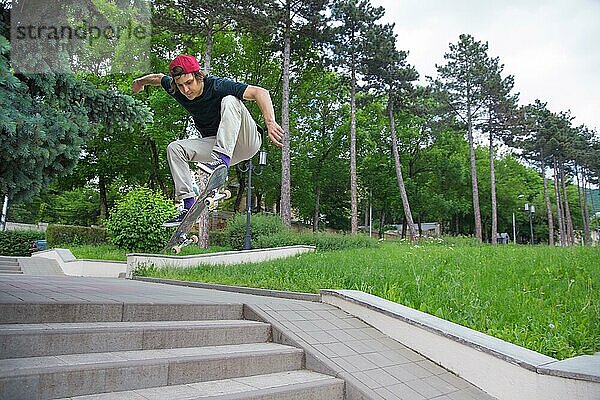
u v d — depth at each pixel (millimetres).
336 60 30125
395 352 5297
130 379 3584
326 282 9023
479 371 4715
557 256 12188
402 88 32781
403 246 19922
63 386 3273
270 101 3926
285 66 27078
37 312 4223
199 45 29672
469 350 4832
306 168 38125
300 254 17250
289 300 7098
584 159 52000
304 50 29719
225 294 7738
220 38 30656
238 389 3777
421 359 5230
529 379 4258
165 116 28016
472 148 39062
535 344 5391
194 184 4125
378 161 42375
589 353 5395
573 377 3930
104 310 4582
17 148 5863
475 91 39031
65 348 3846
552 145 47188
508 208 53500
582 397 3867
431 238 26484
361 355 4973
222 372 4113
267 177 34812
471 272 9820
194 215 3844
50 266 17234
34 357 3650
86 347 3947
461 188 48344
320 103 37094
